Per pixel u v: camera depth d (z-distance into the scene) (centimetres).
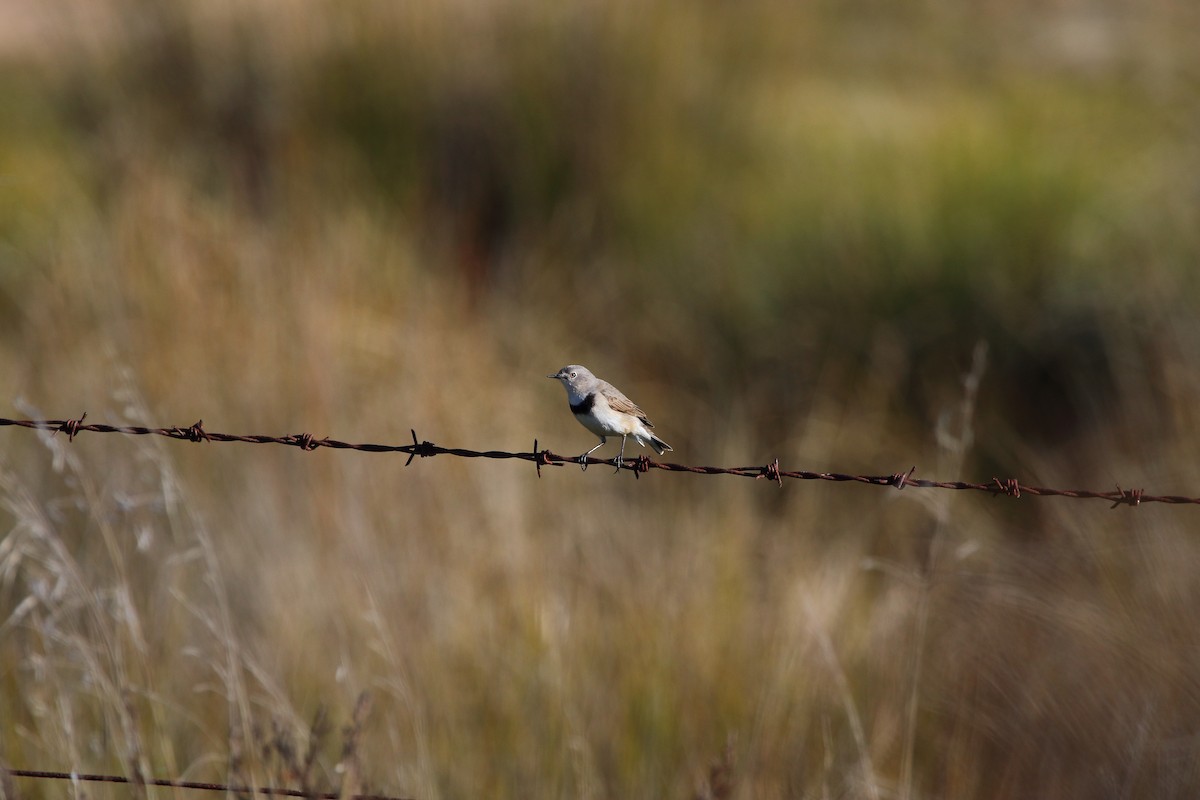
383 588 1072
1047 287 1758
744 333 1853
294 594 1083
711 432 1700
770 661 1048
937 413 1653
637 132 2128
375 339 1545
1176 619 1055
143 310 1453
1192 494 1202
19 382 1393
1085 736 1005
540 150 2114
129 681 864
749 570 1236
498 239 2078
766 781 927
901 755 991
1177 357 1386
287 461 1253
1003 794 989
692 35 2194
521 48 2147
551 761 952
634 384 1773
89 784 801
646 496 1438
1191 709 977
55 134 2206
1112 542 1191
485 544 1183
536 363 1727
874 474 1573
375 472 1255
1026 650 1089
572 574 1173
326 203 1862
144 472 1093
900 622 1151
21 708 933
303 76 2156
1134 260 1655
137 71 2222
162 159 1944
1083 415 1587
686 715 1000
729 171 2159
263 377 1371
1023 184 1858
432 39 2155
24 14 3133
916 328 1781
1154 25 1967
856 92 2466
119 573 857
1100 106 2094
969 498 1467
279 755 756
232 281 1521
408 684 966
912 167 2003
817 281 1880
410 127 2144
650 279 1959
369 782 819
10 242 1809
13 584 1009
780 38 2331
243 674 959
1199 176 1691
